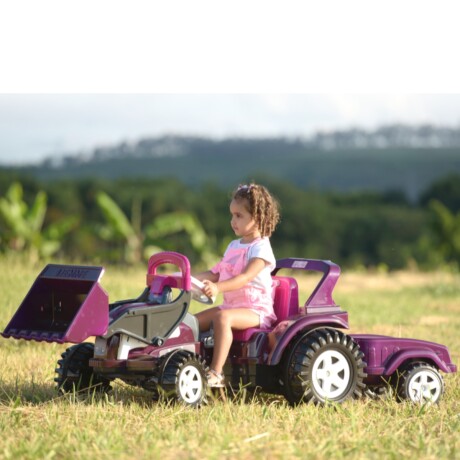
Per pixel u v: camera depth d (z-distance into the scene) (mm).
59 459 5699
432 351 8234
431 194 91000
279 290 8070
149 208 70250
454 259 39062
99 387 7945
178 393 7148
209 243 31141
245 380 7660
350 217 79062
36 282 7344
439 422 6809
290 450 5883
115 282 17266
